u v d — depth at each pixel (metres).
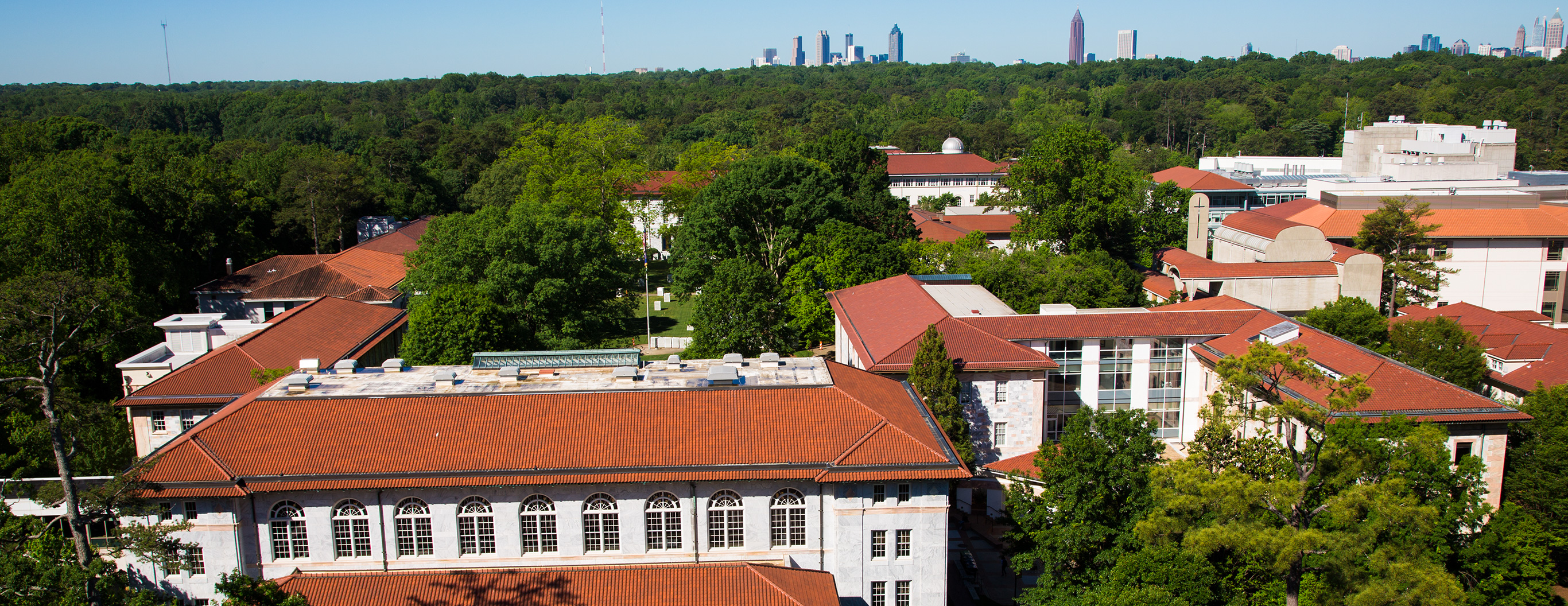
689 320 119.06
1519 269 117.31
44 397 43.28
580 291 95.25
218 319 82.56
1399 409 56.69
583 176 147.00
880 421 49.50
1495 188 141.25
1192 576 46.25
